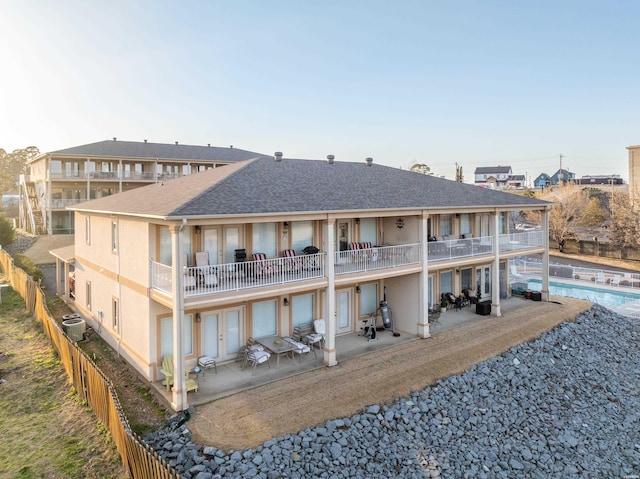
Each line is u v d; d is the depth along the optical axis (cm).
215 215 1230
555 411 1434
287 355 1658
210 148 5747
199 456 995
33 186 5606
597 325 2239
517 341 1864
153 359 1415
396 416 1250
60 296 2564
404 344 1791
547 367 1711
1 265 3278
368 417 1216
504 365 1652
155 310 1416
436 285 2283
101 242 1869
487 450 1185
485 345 1797
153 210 1316
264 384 1381
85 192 4703
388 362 1588
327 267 1561
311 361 1593
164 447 1040
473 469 1096
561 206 5325
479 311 2255
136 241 1502
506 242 2420
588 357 1872
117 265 1678
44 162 4525
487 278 2628
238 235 1616
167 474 720
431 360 1617
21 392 1324
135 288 1515
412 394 1366
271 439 1063
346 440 1112
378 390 1358
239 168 1805
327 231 1562
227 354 1582
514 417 1359
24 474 929
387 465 1060
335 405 1251
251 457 993
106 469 947
